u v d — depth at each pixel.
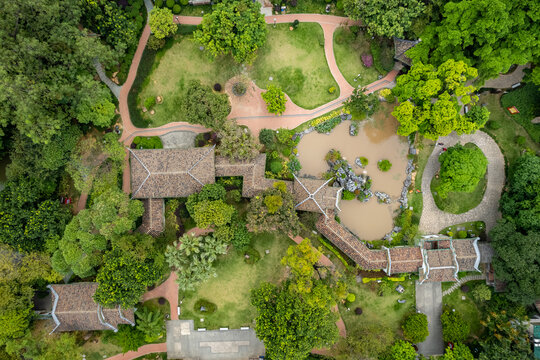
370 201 48.31
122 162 44.16
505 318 44.88
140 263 40.25
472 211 48.22
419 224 48.38
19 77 34.19
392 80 48.03
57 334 44.91
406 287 48.12
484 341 45.12
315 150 48.19
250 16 40.97
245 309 48.22
